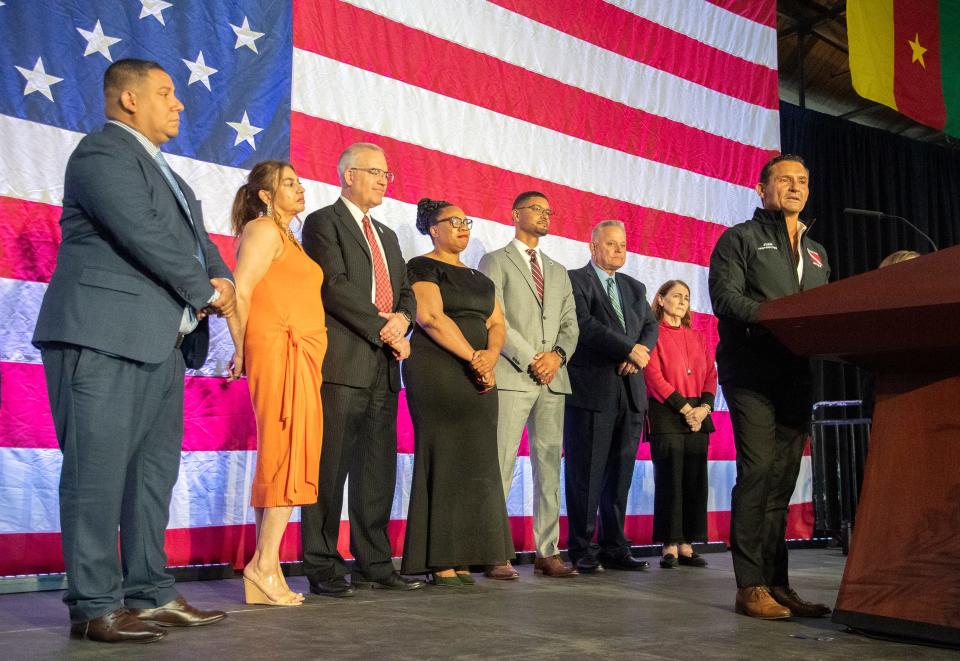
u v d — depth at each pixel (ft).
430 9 14.29
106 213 6.93
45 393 10.24
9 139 10.23
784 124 21.83
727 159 18.24
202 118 11.78
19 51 10.41
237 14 12.23
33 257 10.27
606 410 12.91
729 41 18.67
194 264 7.20
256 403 8.84
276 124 12.40
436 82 14.20
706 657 6.35
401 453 13.33
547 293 12.53
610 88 16.61
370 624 7.61
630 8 17.13
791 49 24.38
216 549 11.42
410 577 11.07
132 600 7.50
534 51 15.56
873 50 19.11
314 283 9.30
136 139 7.38
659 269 16.88
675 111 17.54
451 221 11.60
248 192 9.45
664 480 14.01
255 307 8.90
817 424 19.33
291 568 11.79
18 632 7.17
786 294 8.78
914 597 6.94
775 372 8.62
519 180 15.05
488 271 12.46
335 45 13.12
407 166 13.70
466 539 10.76
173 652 6.30
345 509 12.71
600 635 7.22
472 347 11.14
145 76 7.45
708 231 17.72
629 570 13.09
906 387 7.32
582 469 12.84
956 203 24.98
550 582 11.27
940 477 7.00
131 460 7.50
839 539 18.79
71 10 10.82
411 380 11.03
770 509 8.89
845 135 22.90
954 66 20.02
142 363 7.16
